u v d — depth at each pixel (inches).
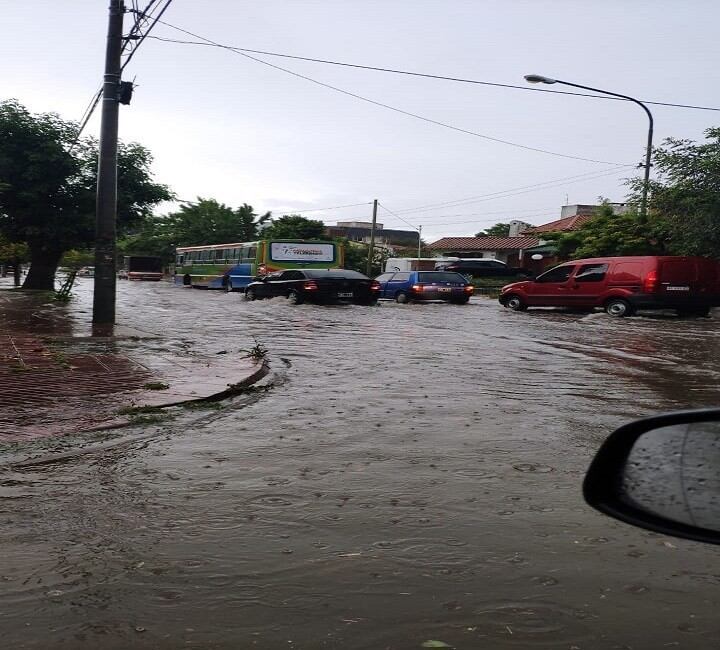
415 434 235.9
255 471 193.0
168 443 224.4
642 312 890.7
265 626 108.8
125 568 129.8
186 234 2824.8
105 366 374.0
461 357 447.8
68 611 113.2
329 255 1251.2
